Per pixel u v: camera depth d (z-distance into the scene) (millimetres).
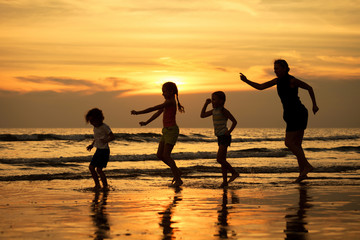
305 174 7738
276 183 7730
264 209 4961
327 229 3854
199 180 8453
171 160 7562
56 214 4652
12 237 3555
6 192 6582
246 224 4086
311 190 6699
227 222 4184
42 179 8586
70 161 13742
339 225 4027
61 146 22484
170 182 8125
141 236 3590
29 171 10438
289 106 7398
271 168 10836
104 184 7359
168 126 7637
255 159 14828
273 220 4277
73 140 27297
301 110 7371
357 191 6578
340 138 42562
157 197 6016
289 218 4383
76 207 5145
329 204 5316
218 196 6082
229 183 7801
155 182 8125
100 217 4473
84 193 6496
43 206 5219
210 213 4695
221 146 7551
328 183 7629
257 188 7016
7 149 20359
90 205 5297
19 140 27109
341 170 10148
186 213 4707
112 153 19641
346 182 7777
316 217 4441
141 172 10156
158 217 4469
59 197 6035
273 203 5410
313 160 14398
